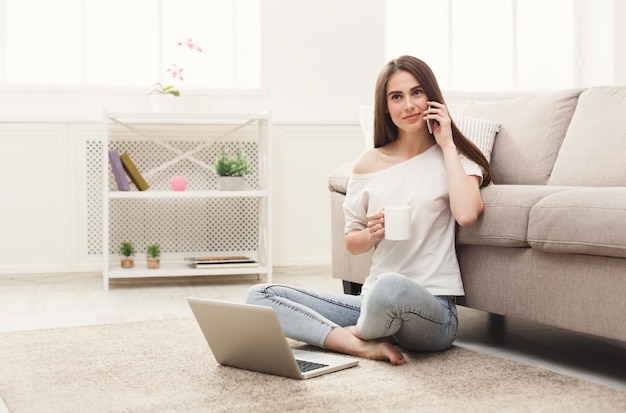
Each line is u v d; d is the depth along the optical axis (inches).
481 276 92.1
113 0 179.3
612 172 97.9
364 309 82.4
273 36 182.2
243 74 187.6
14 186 167.2
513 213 87.0
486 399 69.6
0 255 167.0
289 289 90.7
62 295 141.6
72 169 169.3
